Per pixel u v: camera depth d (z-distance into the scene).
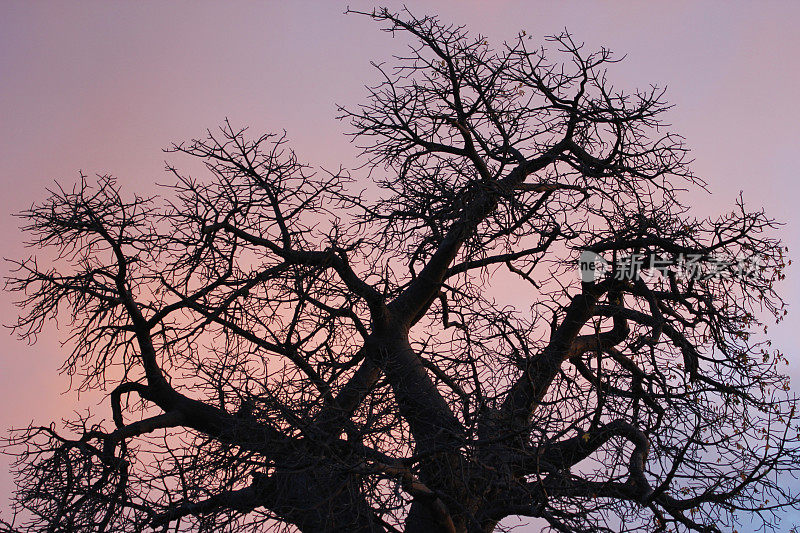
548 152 11.80
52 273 10.73
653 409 10.34
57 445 9.66
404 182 11.03
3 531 8.71
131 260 10.68
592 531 8.65
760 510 9.71
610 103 11.81
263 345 10.61
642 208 11.39
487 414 8.90
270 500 9.40
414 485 8.58
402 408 9.26
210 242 10.56
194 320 10.77
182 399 10.77
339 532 8.79
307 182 10.84
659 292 11.30
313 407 8.62
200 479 8.62
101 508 9.01
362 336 10.81
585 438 8.64
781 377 10.86
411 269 11.42
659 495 9.80
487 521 9.87
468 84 10.93
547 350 10.29
